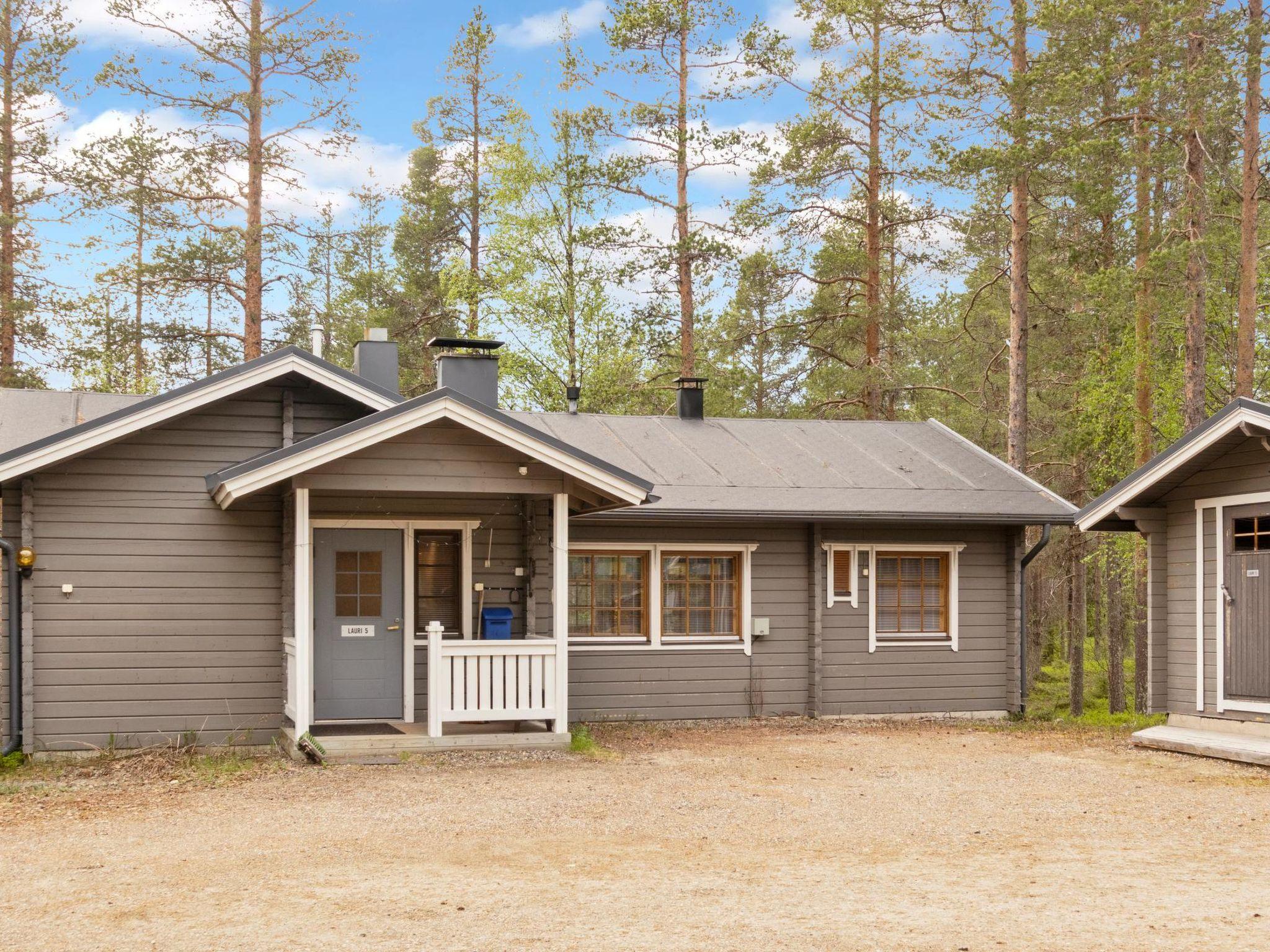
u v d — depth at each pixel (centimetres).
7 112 2509
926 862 757
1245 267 1709
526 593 1384
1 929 612
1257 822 886
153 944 585
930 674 1616
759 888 687
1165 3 1688
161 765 1159
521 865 743
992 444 2967
